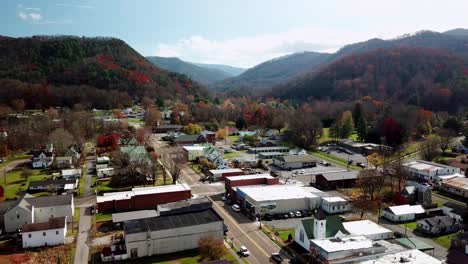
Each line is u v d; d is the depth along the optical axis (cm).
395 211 7369
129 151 11331
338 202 7812
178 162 10925
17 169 11394
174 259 5738
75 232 6694
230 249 5994
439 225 6688
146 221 6269
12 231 6700
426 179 10431
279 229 6875
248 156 13625
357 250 5319
